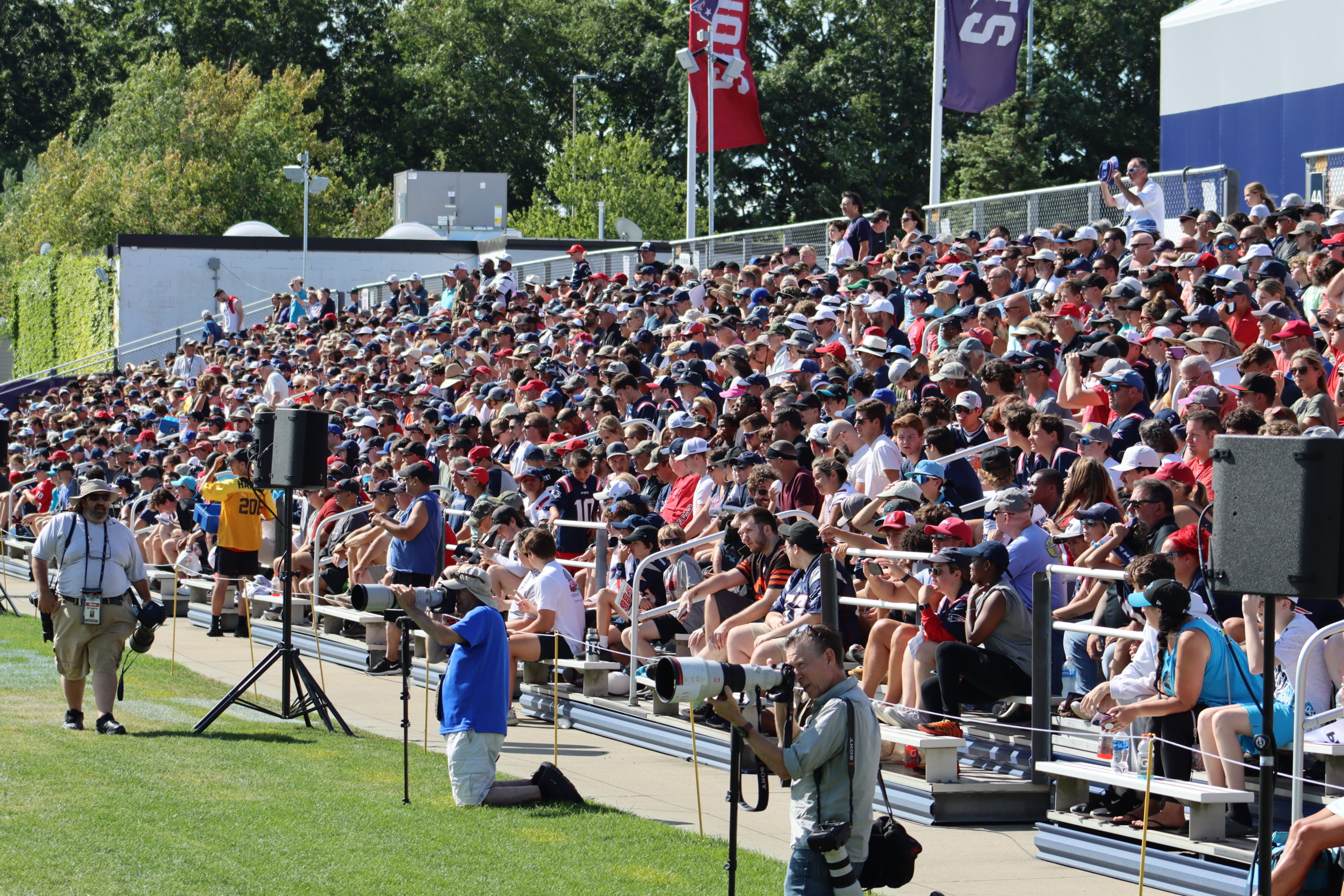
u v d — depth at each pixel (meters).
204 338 39.78
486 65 73.62
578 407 16.06
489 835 7.81
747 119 27.84
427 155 75.25
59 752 9.83
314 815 8.18
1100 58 59.69
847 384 13.34
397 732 11.12
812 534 8.99
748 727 5.85
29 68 80.44
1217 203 17.97
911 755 8.89
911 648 8.95
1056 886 7.18
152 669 14.36
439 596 8.73
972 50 22.38
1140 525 8.52
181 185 55.91
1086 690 8.94
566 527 12.86
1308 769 7.27
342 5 77.25
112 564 10.80
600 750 10.62
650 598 11.34
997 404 11.05
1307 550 5.29
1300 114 19.84
